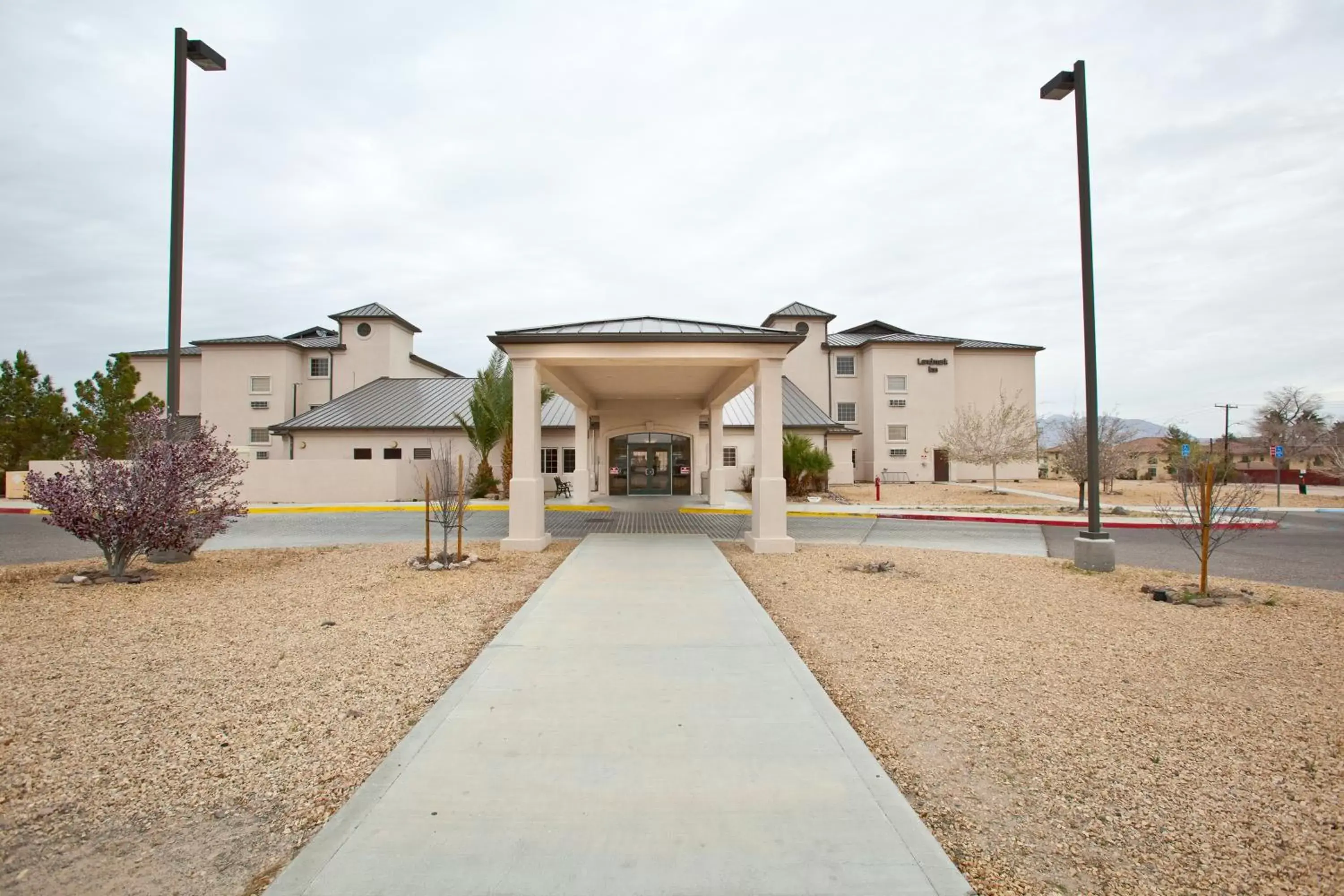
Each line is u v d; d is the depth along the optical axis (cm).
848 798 312
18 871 268
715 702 427
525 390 1166
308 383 3662
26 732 394
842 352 3944
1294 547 1343
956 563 1042
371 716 420
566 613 657
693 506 2100
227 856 280
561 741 369
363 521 1689
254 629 615
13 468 2439
